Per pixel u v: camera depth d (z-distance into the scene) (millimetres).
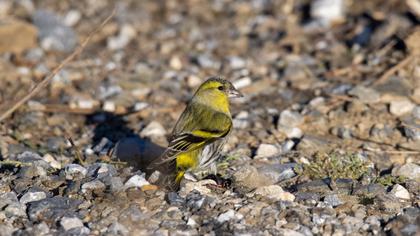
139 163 11539
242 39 19547
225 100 11266
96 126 13828
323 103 14336
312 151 12070
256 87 15805
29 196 9773
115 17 21531
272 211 9320
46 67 17141
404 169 10945
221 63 17812
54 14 19531
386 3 20344
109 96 15523
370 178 10719
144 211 9422
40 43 18859
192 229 8969
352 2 21031
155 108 14656
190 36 20234
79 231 8867
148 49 19234
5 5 21719
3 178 10625
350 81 15539
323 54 17672
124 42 19688
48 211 9383
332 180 10414
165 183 10086
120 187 9930
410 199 10008
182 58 18453
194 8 22547
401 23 17984
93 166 10828
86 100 15055
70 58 11445
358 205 9617
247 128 13469
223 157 11734
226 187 10414
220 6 22734
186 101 15281
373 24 18797
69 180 10430
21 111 14297
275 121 13742
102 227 9023
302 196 9891
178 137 10500
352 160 11227
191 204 9531
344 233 8883
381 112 13688
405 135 12672
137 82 16344
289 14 21281
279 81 16156
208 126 10680
